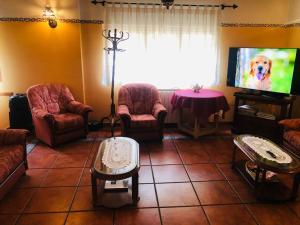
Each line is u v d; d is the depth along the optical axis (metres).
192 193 2.66
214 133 4.44
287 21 4.61
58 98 4.23
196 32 4.42
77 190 2.69
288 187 2.76
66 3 4.11
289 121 3.45
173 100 4.19
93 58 4.53
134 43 4.39
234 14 4.50
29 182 2.83
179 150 3.74
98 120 4.81
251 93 4.29
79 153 3.59
